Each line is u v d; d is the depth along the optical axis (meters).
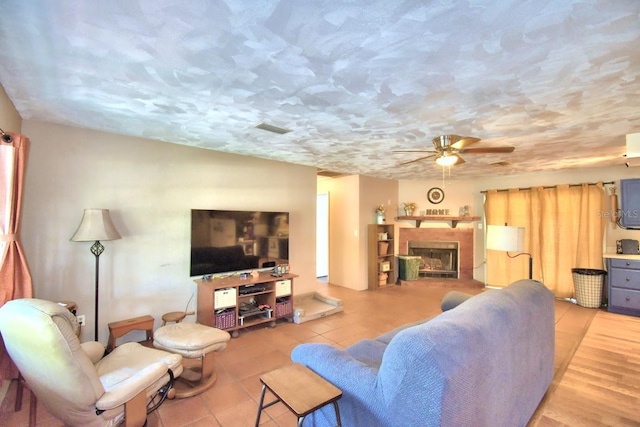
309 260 5.07
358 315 4.39
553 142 3.41
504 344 1.63
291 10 1.27
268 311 3.88
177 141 3.51
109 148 3.19
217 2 1.23
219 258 3.80
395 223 6.89
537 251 5.53
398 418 1.32
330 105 2.35
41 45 1.56
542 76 1.87
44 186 2.86
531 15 1.30
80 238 2.75
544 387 2.32
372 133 3.11
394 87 2.03
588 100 2.23
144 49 1.59
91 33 1.45
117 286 3.24
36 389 1.74
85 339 3.05
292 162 4.73
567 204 5.25
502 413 1.63
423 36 1.46
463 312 1.60
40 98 2.28
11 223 2.26
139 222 3.38
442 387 1.21
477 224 6.43
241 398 2.37
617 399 2.39
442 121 2.72
